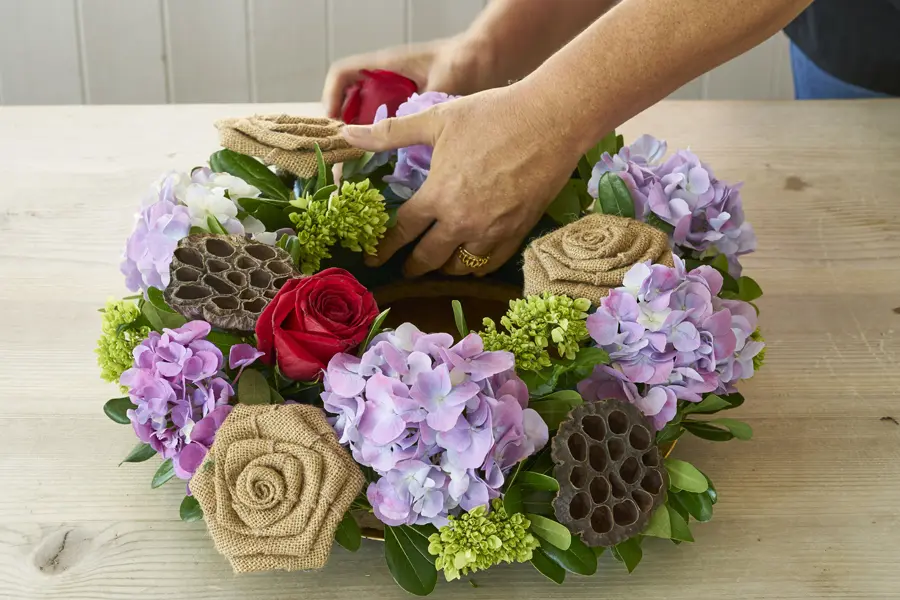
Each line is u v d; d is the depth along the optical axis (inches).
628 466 32.6
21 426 37.1
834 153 51.3
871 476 36.4
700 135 52.4
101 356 34.2
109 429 37.1
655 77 36.5
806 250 45.7
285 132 38.2
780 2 35.2
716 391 35.0
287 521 30.6
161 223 34.4
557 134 37.2
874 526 34.9
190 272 32.8
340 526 32.0
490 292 41.1
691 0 35.4
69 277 43.3
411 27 78.2
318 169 37.5
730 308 35.4
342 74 46.2
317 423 31.3
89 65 77.9
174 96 80.0
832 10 55.2
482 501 31.4
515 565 33.7
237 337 33.1
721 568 33.7
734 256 38.4
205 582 32.9
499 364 31.5
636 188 37.5
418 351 31.4
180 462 32.2
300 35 78.0
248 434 31.1
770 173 49.8
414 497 31.2
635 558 32.6
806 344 41.2
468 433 30.9
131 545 33.8
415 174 40.0
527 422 32.1
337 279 31.9
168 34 77.0
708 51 36.0
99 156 50.3
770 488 35.9
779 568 33.8
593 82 36.5
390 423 30.7
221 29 77.3
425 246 39.5
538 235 40.5
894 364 40.4
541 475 31.9
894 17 53.2
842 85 59.8
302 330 31.5
